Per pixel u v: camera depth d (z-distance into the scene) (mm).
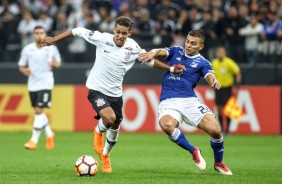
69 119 66812
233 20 67875
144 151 47781
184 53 33500
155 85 67438
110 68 32969
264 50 67188
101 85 33125
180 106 32781
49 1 79188
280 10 69312
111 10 78188
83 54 68750
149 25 71062
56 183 29797
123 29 32406
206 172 34750
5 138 58938
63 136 60562
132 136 61594
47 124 48875
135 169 36344
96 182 30062
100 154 34156
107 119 32312
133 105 66062
